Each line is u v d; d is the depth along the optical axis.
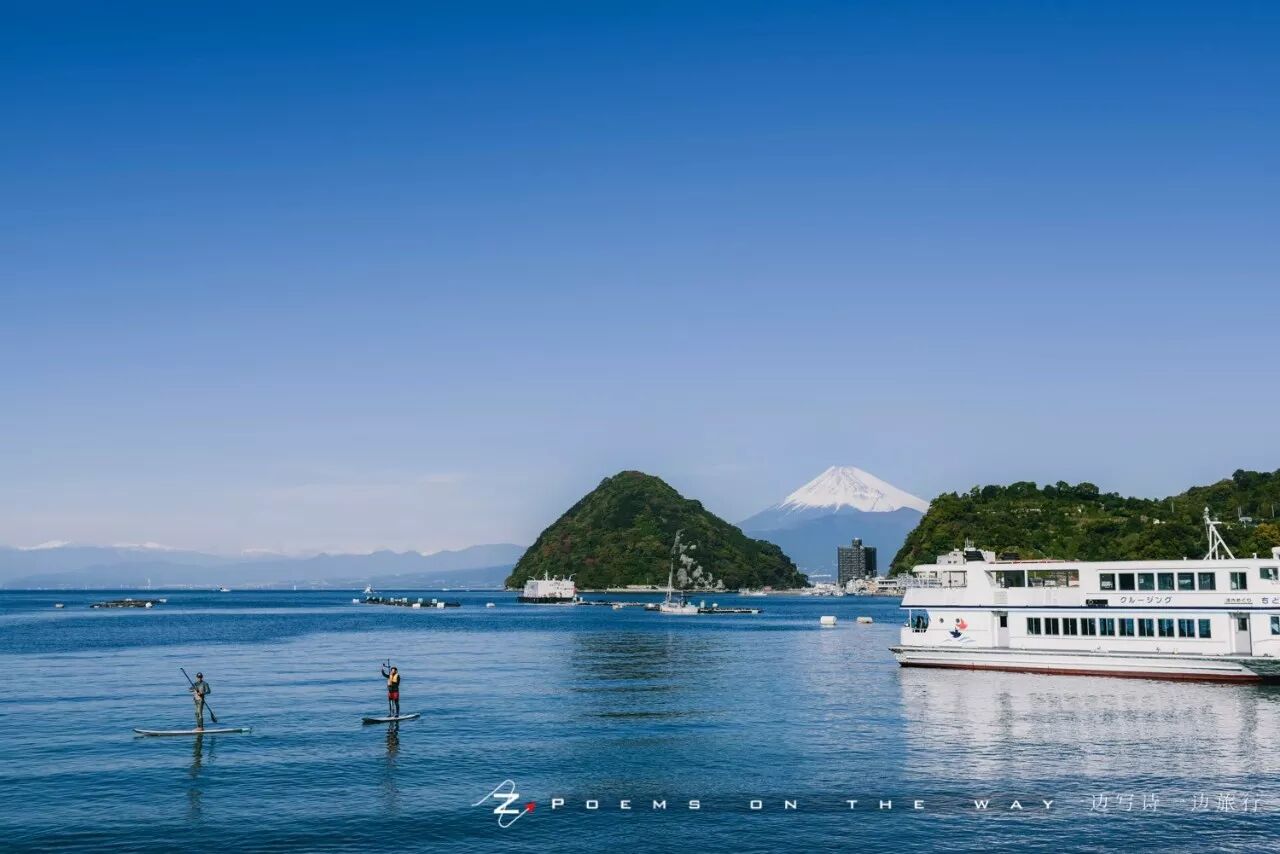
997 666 111.94
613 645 185.25
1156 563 101.94
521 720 84.19
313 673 124.25
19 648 170.62
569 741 74.00
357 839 49.41
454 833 50.56
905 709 89.38
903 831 51.28
